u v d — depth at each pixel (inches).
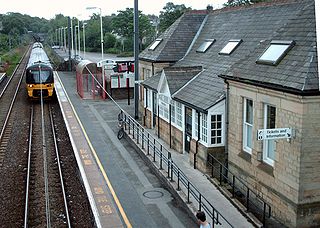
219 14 935.7
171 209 521.3
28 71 1389.0
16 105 1350.9
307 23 503.2
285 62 475.8
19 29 6683.1
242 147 561.3
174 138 749.9
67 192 622.8
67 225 515.2
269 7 746.2
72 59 2449.6
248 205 502.3
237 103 557.0
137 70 973.2
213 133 601.0
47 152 826.8
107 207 526.3
